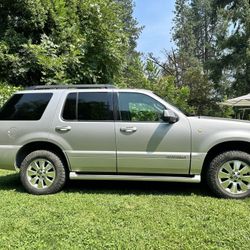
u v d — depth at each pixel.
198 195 5.83
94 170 6.00
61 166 6.07
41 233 4.18
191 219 4.61
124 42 13.70
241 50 28.44
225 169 5.64
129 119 5.89
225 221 4.52
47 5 11.67
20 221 4.58
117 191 6.16
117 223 4.49
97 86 6.21
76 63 11.54
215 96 26.41
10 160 6.18
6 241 3.96
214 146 5.64
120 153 5.82
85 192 6.12
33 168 6.13
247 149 5.82
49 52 11.07
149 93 5.98
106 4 12.91
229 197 5.59
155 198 5.64
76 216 4.77
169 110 5.78
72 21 12.13
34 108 6.23
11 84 11.29
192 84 23.25
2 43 10.93
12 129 6.19
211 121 5.68
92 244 3.88
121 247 3.80
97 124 5.92
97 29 12.62
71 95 6.16
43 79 10.80
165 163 5.71
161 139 5.71
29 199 5.69
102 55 12.69
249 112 22.50
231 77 31.02
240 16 28.91
